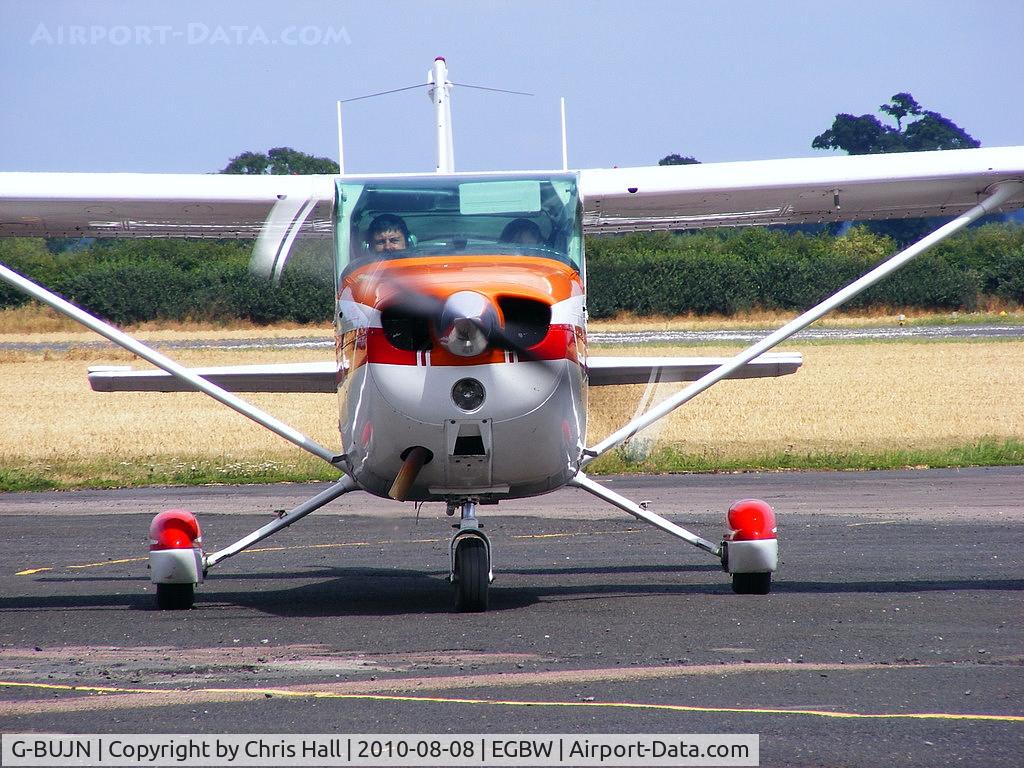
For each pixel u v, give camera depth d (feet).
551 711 48.75
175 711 49.65
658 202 85.92
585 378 69.51
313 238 81.10
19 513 136.46
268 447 215.92
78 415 270.87
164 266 527.40
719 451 193.57
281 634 66.49
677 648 60.64
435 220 72.64
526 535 113.29
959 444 203.10
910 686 52.13
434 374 64.23
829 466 174.91
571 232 73.15
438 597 80.02
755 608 72.33
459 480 68.28
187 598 76.79
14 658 60.90
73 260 534.37
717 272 575.38
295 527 122.62
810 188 83.46
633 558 97.66
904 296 593.42
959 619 67.72
